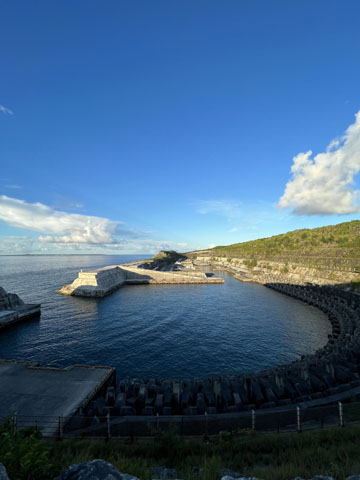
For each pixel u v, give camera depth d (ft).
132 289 407.44
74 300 313.94
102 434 67.62
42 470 19.33
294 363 119.75
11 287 404.36
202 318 230.48
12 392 88.89
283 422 69.62
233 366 133.49
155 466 37.91
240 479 24.67
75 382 96.48
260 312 254.27
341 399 79.97
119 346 161.07
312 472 30.07
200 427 68.18
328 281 366.63
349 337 151.94
